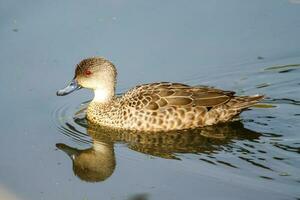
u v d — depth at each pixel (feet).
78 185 47.93
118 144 53.78
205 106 54.75
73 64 63.21
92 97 62.34
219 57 64.90
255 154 50.60
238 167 48.80
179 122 54.65
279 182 46.37
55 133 55.36
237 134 53.88
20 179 48.75
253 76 62.85
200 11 70.90
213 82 62.08
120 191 46.75
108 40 66.64
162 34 67.41
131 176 48.52
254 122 55.72
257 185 46.06
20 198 46.57
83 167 50.34
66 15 70.18
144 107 54.95
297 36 67.05
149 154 51.70
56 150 52.85
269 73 63.16
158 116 54.65
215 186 46.34
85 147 53.36
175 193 45.85
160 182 47.42
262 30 68.03
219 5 71.87
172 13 70.64
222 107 55.06
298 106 58.18
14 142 53.78
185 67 63.57
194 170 48.67
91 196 46.39
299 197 44.34
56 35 67.31
